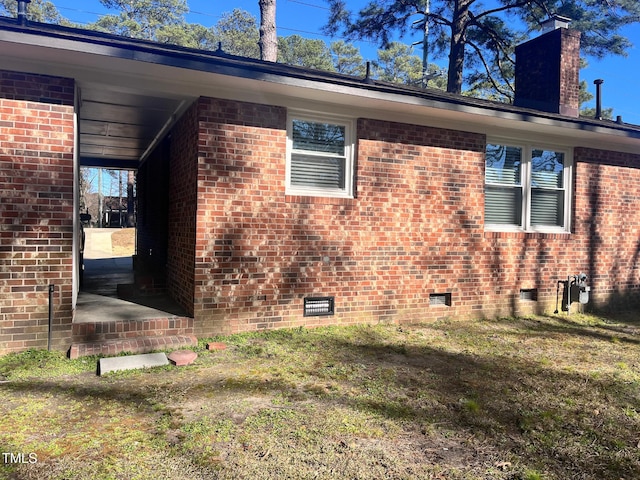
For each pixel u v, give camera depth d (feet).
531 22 53.78
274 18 44.11
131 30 109.40
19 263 15.66
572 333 21.88
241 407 12.02
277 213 19.71
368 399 12.89
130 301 21.71
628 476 9.23
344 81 18.53
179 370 14.87
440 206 23.21
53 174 16.01
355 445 10.18
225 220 18.80
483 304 24.48
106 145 32.14
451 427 11.29
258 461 9.34
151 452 9.59
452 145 23.39
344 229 21.09
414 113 21.81
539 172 26.66
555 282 26.48
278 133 19.61
